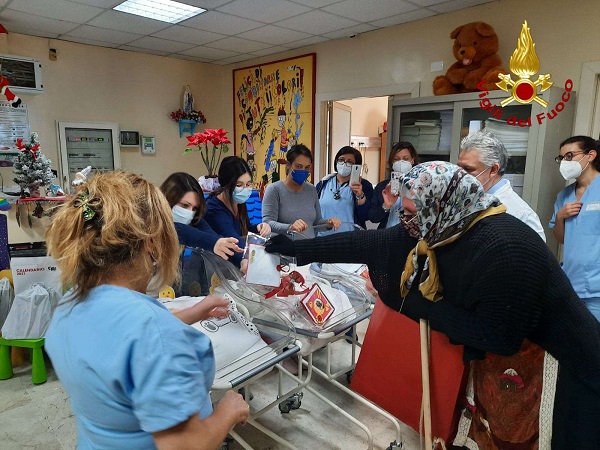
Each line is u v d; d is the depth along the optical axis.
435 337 1.31
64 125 4.59
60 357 0.73
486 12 3.33
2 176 4.26
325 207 2.99
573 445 1.19
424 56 3.75
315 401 2.32
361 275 2.07
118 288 0.73
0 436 2.00
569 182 3.00
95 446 0.74
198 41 4.56
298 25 3.96
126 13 3.68
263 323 1.63
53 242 0.75
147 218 0.76
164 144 5.47
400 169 2.61
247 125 5.64
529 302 1.07
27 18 3.80
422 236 1.21
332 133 4.78
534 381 1.27
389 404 1.49
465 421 1.40
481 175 1.77
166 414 0.65
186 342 0.71
